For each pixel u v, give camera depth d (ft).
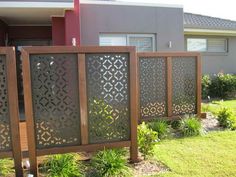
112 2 32.50
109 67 15.42
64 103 14.83
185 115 23.71
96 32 32.04
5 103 13.75
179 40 35.63
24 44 38.24
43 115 14.55
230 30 45.42
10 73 13.56
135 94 15.83
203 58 45.52
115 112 15.74
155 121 22.41
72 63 14.78
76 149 15.10
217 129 22.82
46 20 33.91
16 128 13.85
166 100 23.62
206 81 40.09
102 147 15.52
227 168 14.61
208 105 31.35
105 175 13.82
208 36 45.70
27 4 25.54
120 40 33.24
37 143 14.57
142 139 16.12
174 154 16.87
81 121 15.08
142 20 33.78
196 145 18.60
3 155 13.87
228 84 40.91
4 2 25.27
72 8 26.78
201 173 14.06
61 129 14.90
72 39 28.17
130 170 14.58
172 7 35.06
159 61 23.24
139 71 22.50
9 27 37.55
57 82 14.62
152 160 16.03
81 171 14.32
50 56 14.42
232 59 47.62
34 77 14.28
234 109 30.30
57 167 13.82
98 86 15.34
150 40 34.53
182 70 24.20
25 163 15.16
